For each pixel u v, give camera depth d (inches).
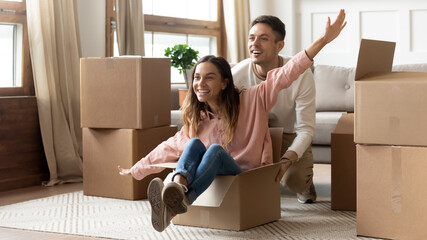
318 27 238.8
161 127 128.7
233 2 230.8
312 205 114.3
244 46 237.0
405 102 83.5
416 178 83.3
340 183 108.0
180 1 216.4
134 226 96.8
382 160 85.7
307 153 111.4
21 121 143.8
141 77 120.8
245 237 87.8
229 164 87.5
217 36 233.0
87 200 121.6
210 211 93.4
